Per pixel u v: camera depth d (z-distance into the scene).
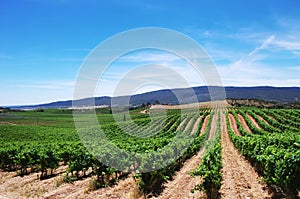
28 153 15.54
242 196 10.01
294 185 9.23
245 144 18.92
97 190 11.20
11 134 46.53
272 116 57.28
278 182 9.80
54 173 15.47
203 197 9.86
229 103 85.00
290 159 9.26
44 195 10.80
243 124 50.19
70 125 67.38
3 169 17.69
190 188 11.23
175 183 12.17
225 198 9.80
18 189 12.08
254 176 13.23
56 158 14.93
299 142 13.75
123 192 10.85
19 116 89.31
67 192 11.05
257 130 40.50
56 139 42.09
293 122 48.91
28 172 16.12
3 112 105.25
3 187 12.67
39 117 87.50
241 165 16.55
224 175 13.44
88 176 13.88
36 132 50.16
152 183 11.49
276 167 10.14
